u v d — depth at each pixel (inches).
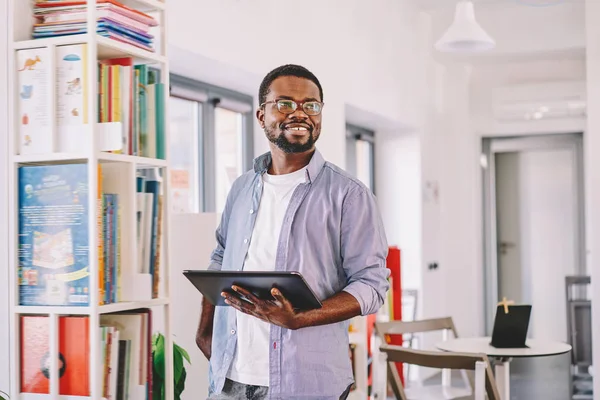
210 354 100.0
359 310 85.2
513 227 360.8
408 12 277.9
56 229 84.1
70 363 83.4
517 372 317.4
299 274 75.7
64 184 83.9
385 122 271.0
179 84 169.3
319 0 207.6
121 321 90.3
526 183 357.1
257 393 87.4
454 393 189.0
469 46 216.7
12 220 85.4
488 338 188.1
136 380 89.3
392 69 261.4
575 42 284.5
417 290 275.3
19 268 85.5
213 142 180.5
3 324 85.7
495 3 280.8
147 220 91.7
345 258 89.1
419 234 287.4
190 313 139.9
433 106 305.9
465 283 337.7
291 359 86.0
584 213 346.6
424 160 292.7
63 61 84.9
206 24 154.8
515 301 361.4
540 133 343.3
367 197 89.7
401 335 217.2
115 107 87.3
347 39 225.3
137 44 91.4
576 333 254.2
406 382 262.8
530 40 290.4
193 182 175.9
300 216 89.2
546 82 334.3
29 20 87.7
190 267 140.6
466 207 338.3
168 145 94.2
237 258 92.4
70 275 83.4
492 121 343.6
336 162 215.5
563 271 352.5
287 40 188.9
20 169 86.0
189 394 139.4
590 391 273.9
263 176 94.6
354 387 182.7
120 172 88.0
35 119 85.3
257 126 195.3
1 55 86.4
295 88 88.7
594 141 230.2
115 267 87.0
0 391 85.3
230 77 174.9
